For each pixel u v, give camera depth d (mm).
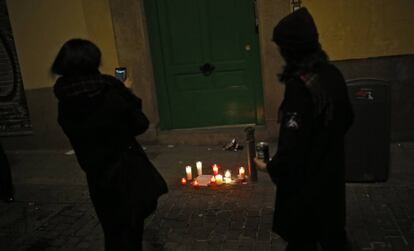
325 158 2494
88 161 2955
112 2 6473
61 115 2936
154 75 6906
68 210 4832
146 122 3033
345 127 2590
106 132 2912
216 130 6852
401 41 5824
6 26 6918
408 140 6133
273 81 6383
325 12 5891
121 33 6578
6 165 5059
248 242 3812
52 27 6738
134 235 3174
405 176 4949
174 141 6910
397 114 6086
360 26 5859
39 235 4281
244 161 5965
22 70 7000
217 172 5332
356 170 4758
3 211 4926
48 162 6676
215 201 4711
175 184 5301
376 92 4504
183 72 6840
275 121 6543
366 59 5969
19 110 7297
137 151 3131
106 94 2861
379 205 4289
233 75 6742
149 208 3084
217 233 4016
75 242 4098
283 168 2447
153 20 6680
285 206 2588
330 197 2541
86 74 2850
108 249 3170
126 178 3008
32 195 5344
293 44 2387
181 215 4438
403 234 3729
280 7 6051
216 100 6887
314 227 2580
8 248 4066
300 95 2359
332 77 2471
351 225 3945
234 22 6516
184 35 6684
